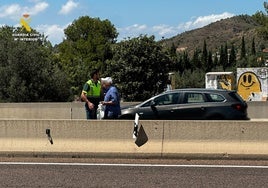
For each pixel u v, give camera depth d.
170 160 11.69
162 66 46.47
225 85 42.06
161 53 46.34
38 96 39.25
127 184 8.86
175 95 17.91
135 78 45.88
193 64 121.88
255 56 89.69
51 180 9.27
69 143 12.23
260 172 10.02
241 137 11.77
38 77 39.19
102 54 83.88
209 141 11.84
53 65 41.84
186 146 11.88
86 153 12.09
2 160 11.74
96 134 12.20
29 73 38.91
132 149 12.01
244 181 9.09
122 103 26.02
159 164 11.05
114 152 12.03
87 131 12.24
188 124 11.94
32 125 12.43
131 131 12.09
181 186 8.66
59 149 12.22
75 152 12.13
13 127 12.49
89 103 15.25
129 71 45.50
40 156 12.25
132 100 45.84
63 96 40.88
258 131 11.72
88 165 10.95
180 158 11.82
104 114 14.47
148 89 46.19
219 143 11.80
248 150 11.66
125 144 12.07
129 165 10.93
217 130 11.84
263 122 11.71
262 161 11.48
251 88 38.75
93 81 15.38
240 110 17.42
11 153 12.36
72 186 8.73
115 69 46.44
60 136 12.31
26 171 10.23
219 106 17.39
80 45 84.81
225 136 11.81
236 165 10.91
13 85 38.19
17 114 29.44
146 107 17.92
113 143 12.12
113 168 10.55
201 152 11.77
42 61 39.81
